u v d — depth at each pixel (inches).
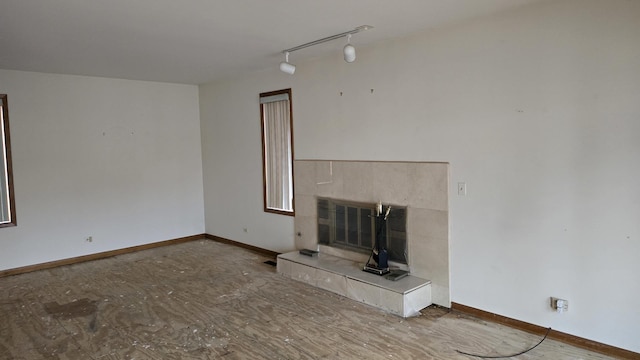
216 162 258.2
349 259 181.6
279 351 120.4
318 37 152.6
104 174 230.1
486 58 132.1
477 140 136.2
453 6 121.5
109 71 210.5
